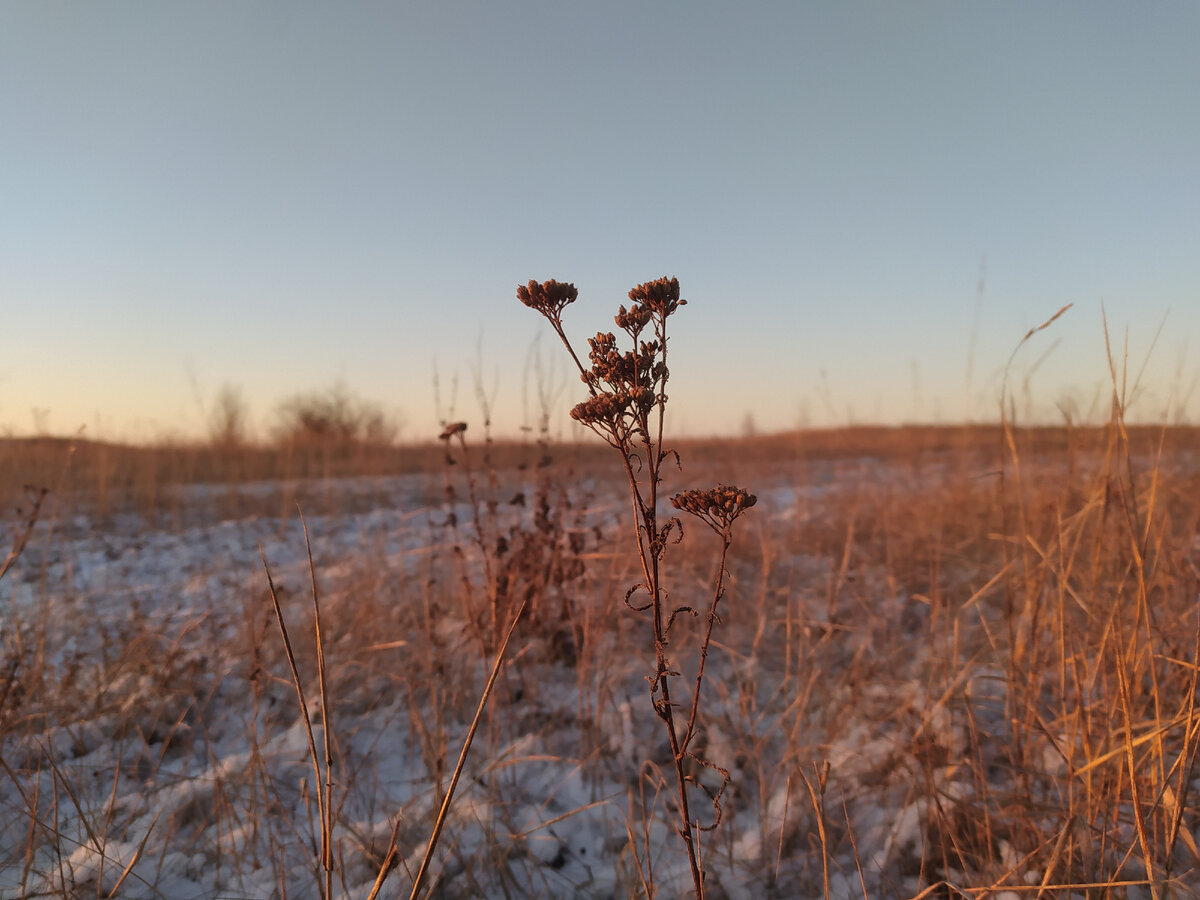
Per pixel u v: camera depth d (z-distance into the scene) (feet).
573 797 8.90
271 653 12.16
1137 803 5.75
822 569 16.66
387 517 27.22
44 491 11.44
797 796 8.33
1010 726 8.55
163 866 7.25
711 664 12.13
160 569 19.48
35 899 6.47
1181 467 17.69
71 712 9.96
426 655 10.91
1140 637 8.59
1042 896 6.19
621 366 4.78
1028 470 15.29
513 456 37.29
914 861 7.46
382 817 8.16
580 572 13.25
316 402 83.20
